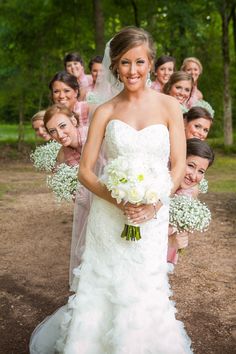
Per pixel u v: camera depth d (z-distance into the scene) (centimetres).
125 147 307
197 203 374
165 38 1798
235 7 1802
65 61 750
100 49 1650
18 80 1694
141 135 307
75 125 437
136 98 319
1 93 1698
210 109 659
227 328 414
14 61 1850
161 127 312
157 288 317
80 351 314
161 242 321
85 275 326
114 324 311
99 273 320
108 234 318
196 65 725
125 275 314
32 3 1769
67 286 505
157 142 307
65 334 330
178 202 370
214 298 471
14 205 878
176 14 1638
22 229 720
